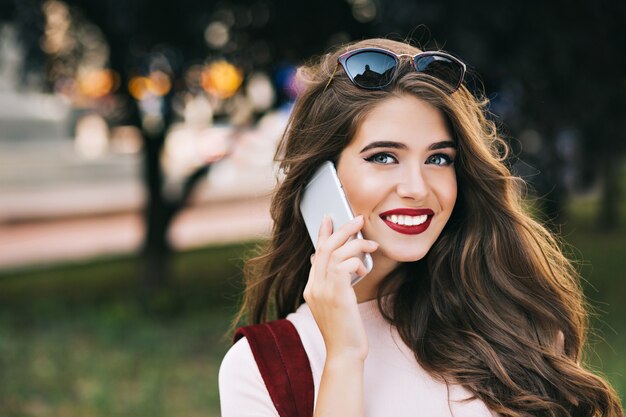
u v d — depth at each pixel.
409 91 1.66
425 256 1.85
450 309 1.82
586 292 8.59
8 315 8.01
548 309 1.87
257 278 1.96
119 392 5.46
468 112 1.76
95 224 14.82
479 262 1.84
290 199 1.80
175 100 8.09
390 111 1.64
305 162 1.73
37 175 19.34
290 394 1.66
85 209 16.05
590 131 7.36
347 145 1.69
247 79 8.04
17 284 9.80
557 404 1.74
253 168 17.03
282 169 1.83
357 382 1.58
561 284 1.93
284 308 1.96
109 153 22.08
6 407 5.05
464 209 1.86
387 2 5.87
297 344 1.72
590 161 7.86
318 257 1.63
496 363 1.73
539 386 1.76
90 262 11.17
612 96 6.89
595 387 1.80
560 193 7.57
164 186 8.82
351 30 7.54
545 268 1.89
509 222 1.85
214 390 5.52
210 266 10.71
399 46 1.78
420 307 1.80
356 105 1.66
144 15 7.21
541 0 6.13
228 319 7.73
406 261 1.77
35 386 5.53
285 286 1.94
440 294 1.82
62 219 15.20
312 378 1.68
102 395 5.29
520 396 1.72
